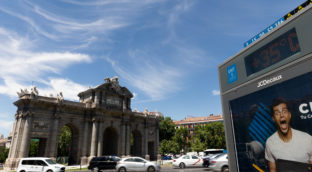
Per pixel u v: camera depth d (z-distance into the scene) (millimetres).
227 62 6711
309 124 4016
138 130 57938
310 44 4230
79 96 53375
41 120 39688
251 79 5609
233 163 5875
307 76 4184
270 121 4863
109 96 51438
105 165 27625
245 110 5680
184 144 79562
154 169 21938
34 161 24312
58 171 23406
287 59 4680
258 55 5504
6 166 35469
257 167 5070
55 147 39750
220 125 74250
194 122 109750
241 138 5699
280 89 4730
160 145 74500
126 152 51594
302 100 4211
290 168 4273
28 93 39219
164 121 81250
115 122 51406
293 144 4270
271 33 5191
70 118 44156
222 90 6789
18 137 36531
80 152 44219
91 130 46500
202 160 27781
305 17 4426
